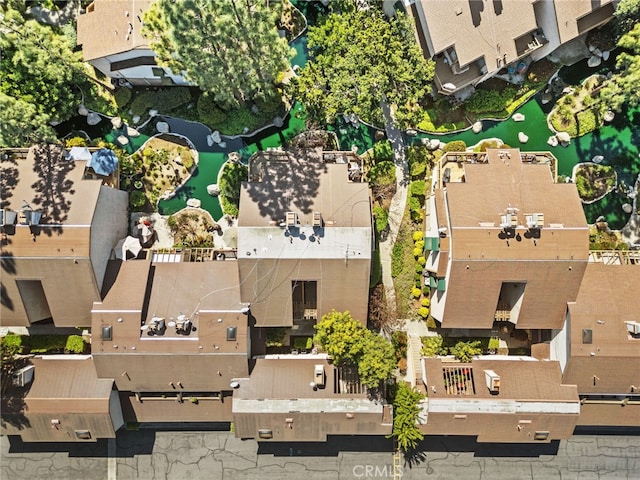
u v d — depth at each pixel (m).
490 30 33.06
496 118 36.59
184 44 27.38
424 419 32.69
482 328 34.56
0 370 32.53
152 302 32.28
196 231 36.31
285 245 31.30
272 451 36.03
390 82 32.12
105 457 35.84
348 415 31.81
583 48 36.41
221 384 32.69
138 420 34.00
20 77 32.12
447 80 34.97
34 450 35.75
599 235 36.38
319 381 31.81
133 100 36.41
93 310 31.50
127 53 32.84
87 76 35.28
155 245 36.28
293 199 31.91
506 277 31.42
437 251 32.53
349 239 31.31
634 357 31.47
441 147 36.53
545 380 32.75
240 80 30.97
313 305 33.81
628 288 32.31
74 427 32.09
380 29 31.59
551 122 36.66
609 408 33.41
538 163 33.62
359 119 36.41
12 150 33.03
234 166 36.19
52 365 32.81
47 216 30.83
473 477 35.91
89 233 30.53
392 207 36.50
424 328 36.28
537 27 34.28
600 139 36.59
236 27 27.20
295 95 33.53
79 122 36.44
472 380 33.25
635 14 33.81
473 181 32.06
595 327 31.56
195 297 32.44
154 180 36.44
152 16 29.11
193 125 36.53
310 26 35.59
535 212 31.36
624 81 31.44
